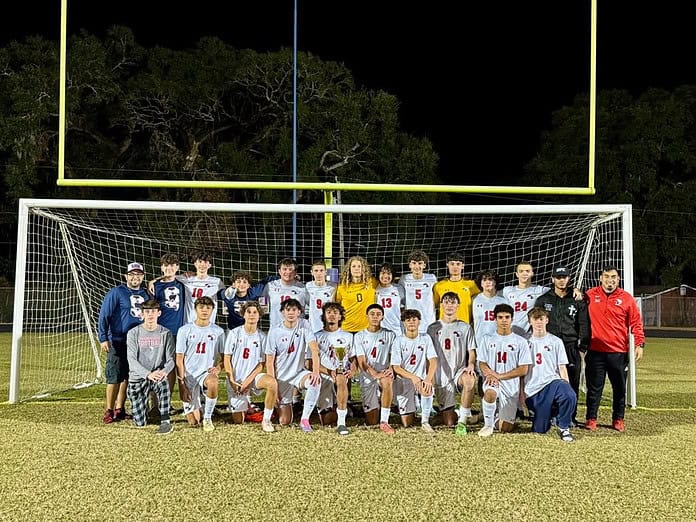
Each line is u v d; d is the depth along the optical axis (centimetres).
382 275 660
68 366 985
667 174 2673
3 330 1838
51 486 393
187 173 2192
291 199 2119
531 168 2636
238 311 657
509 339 552
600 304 572
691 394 757
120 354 581
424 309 663
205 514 353
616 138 2639
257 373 560
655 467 439
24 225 683
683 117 2611
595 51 785
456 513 357
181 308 626
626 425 581
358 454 466
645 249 2564
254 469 427
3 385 786
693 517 355
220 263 1509
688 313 2483
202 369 570
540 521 348
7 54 2145
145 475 413
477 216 1856
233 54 2206
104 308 580
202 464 437
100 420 580
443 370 586
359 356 571
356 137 2109
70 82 2111
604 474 423
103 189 2241
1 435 516
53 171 2214
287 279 655
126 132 2281
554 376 541
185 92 2158
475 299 639
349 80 2158
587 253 854
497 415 561
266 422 546
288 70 2097
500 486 399
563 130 2656
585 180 2573
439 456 463
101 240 1458
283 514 353
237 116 2244
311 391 551
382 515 353
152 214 1727
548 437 529
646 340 1711
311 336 570
